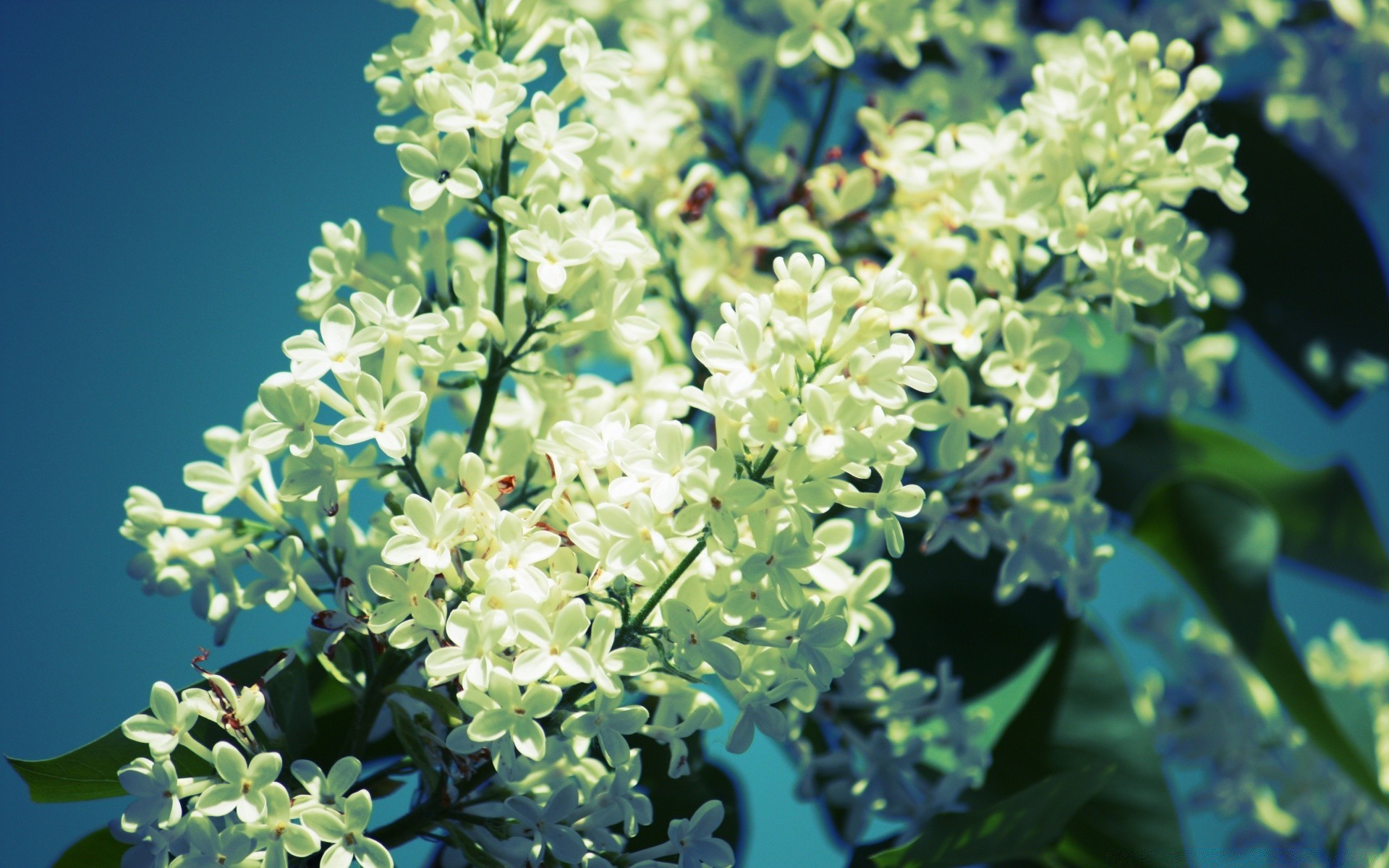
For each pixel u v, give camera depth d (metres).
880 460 0.62
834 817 0.75
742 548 0.63
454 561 0.64
